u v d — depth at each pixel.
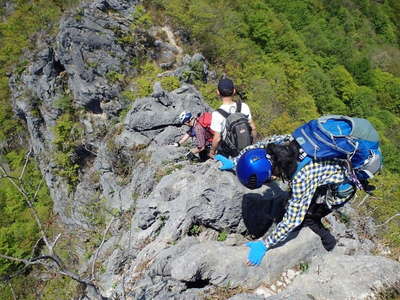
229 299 3.43
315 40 41.25
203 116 5.74
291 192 3.33
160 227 5.51
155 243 5.01
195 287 3.91
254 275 3.72
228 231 4.87
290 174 3.16
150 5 15.62
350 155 3.07
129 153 9.37
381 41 59.19
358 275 3.56
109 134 10.94
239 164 3.38
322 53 40.72
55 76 13.47
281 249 3.86
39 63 13.39
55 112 13.11
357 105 36.59
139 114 9.22
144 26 14.45
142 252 5.07
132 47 13.69
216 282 3.74
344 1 60.16
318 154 3.07
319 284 3.53
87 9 13.70
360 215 6.96
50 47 13.41
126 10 14.59
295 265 3.89
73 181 12.40
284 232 3.29
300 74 27.16
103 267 6.05
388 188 12.05
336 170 3.16
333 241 4.19
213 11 19.03
